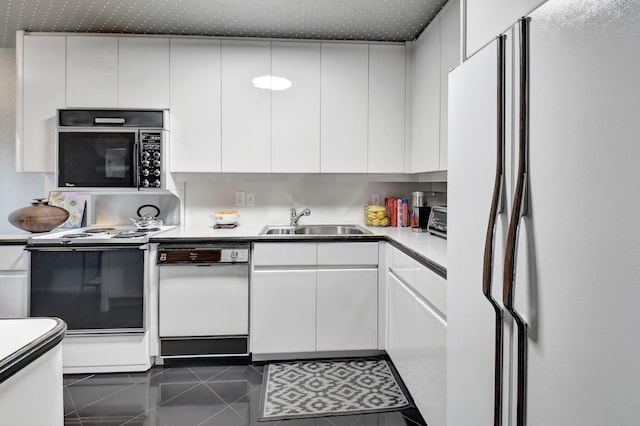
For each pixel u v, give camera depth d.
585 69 0.65
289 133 2.84
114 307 2.44
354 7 2.39
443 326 1.54
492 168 0.97
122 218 3.06
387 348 2.52
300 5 2.37
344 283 2.56
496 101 0.94
